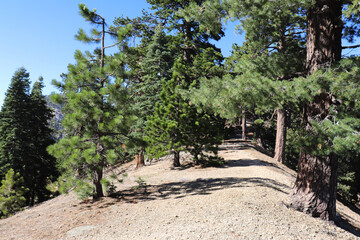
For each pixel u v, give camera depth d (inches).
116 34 419.2
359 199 1024.2
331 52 291.1
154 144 606.2
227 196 336.5
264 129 1348.4
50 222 325.1
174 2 928.9
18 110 1101.1
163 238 222.7
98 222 300.4
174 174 565.9
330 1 291.6
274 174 522.3
